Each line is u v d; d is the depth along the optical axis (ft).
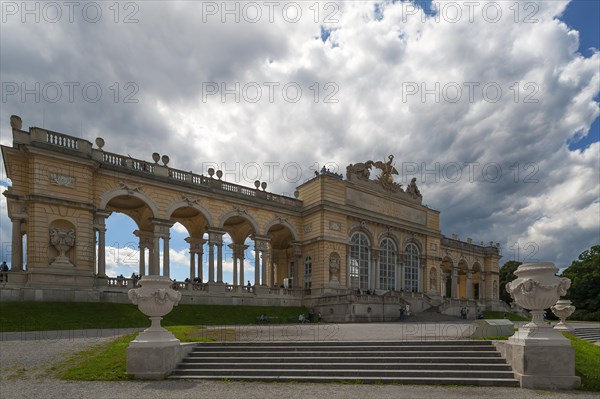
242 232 191.42
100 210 129.59
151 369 52.06
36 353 63.77
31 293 107.04
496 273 289.74
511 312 250.57
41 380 50.75
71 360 59.26
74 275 116.88
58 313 99.76
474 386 46.83
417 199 222.28
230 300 153.07
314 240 177.78
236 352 58.80
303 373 51.78
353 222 188.44
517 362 47.70
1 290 103.09
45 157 116.37
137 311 113.50
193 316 124.16
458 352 54.08
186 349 59.00
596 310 259.80
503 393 43.37
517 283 50.01
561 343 46.14
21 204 115.34
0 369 55.52
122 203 150.71
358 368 52.75
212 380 51.21
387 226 201.46
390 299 156.15
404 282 206.18
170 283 56.70
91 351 63.93
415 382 48.34
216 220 159.74
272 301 165.48
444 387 46.39
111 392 45.03
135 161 141.69
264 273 171.32
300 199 193.47
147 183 142.10
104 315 105.81
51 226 116.06
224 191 162.30
